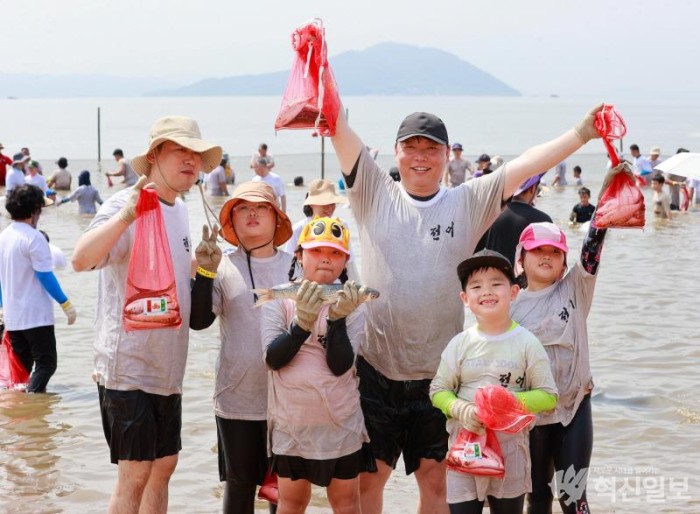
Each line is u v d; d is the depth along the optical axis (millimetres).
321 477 4754
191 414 8141
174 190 5059
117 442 4910
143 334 4855
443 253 5105
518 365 4652
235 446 5281
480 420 4414
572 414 5172
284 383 4715
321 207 7770
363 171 5230
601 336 11164
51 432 7793
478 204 5227
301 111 5102
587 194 21984
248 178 36219
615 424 7785
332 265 4742
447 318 5125
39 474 6828
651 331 11422
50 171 37625
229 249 5609
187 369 9547
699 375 9352
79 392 8969
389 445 5242
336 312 4539
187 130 5039
